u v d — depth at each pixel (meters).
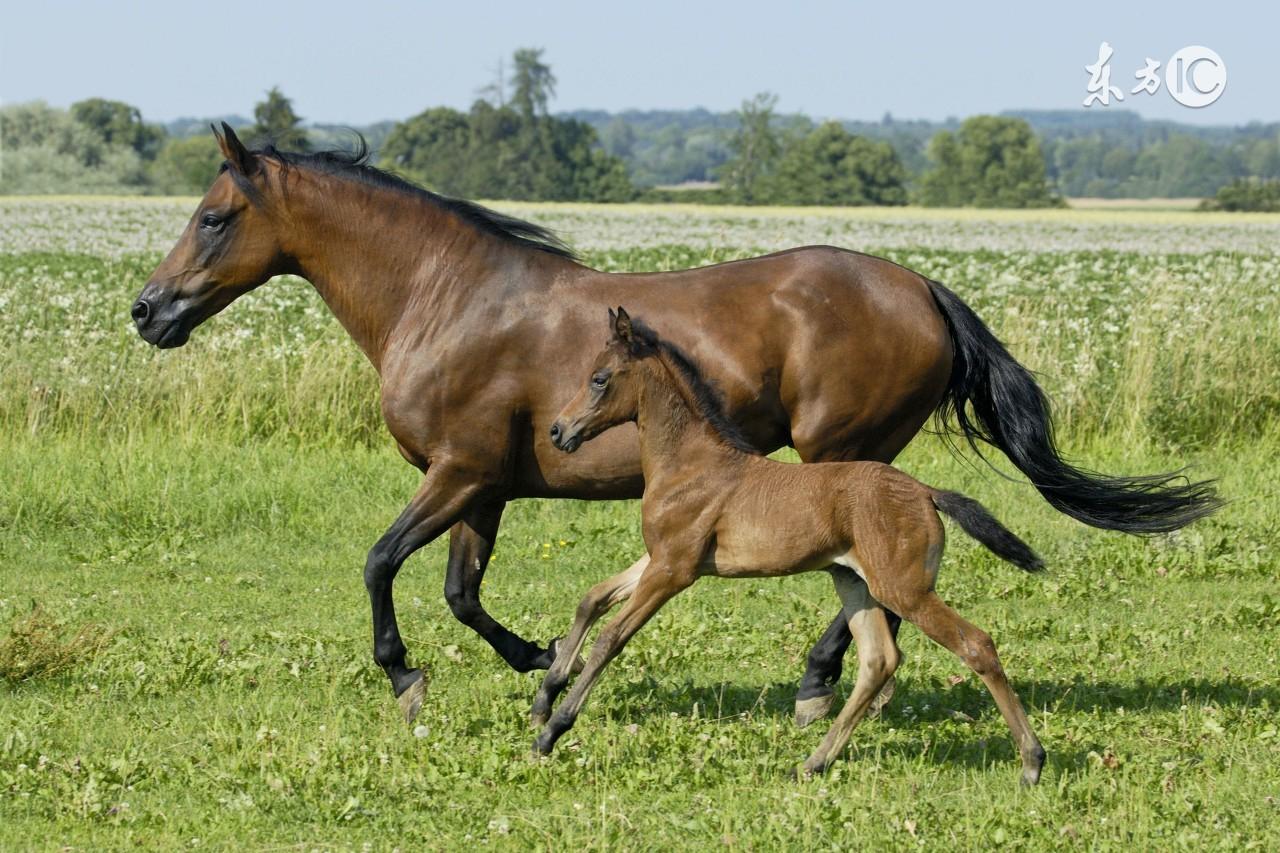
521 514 17.73
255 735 9.93
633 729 10.09
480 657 12.30
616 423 9.62
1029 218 104.94
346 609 14.02
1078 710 10.96
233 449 19.27
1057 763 9.64
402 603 14.24
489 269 10.85
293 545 16.41
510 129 157.38
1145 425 21.00
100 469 17.86
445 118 163.38
